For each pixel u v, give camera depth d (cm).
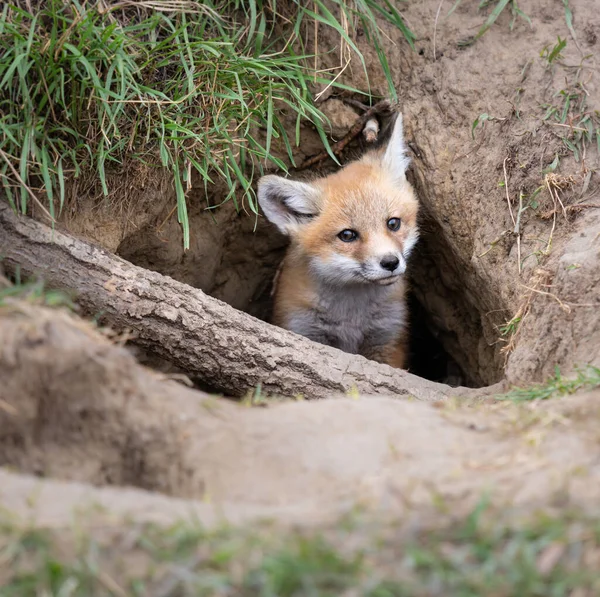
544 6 1167
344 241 1211
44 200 1007
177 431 624
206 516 490
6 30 941
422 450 586
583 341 865
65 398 621
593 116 1077
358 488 534
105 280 963
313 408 659
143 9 1059
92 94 961
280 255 1473
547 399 716
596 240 944
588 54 1123
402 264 1175
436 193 1205
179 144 1058
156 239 1219
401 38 1216
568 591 418
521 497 489
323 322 1301
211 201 1279
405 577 427
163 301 966
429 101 1208
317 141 1288
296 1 1127
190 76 1014
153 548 448
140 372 652
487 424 634
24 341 613
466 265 1217
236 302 1489
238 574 429
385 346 1344
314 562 430
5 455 611
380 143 1283
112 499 510
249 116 1073
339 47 1197
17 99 970
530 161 1093
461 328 1391
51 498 505
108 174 1072
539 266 1013
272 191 1223
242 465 591
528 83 1139
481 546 442
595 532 441
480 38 1185
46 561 437
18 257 955
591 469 523
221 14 1109
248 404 706
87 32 936
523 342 937
